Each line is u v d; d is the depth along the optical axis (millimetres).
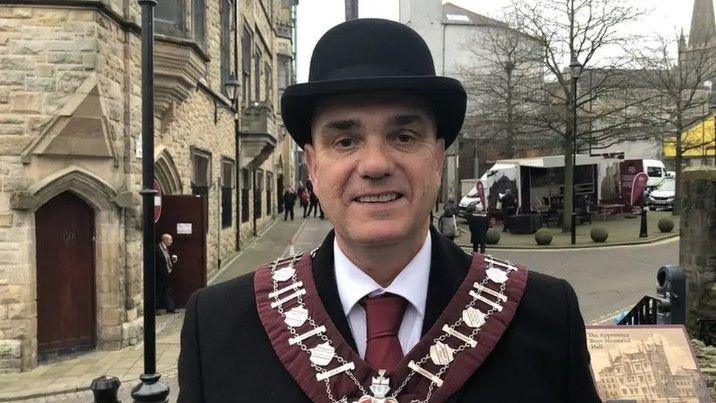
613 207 24641
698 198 7035
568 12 20000
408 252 1454
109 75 8289
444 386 1353
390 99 1389
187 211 11227
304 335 1453
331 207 1450
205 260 11312
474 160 37031
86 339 8484
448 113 1504
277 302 1533
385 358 1414
